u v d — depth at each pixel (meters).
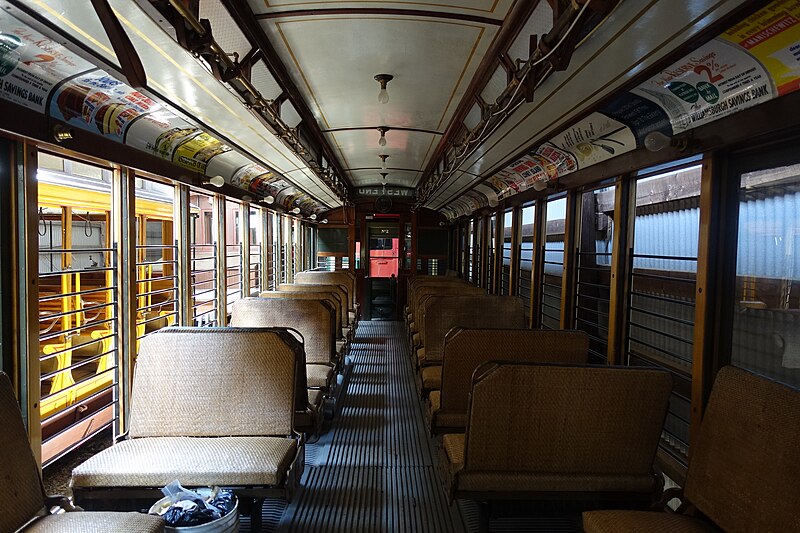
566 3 2.01
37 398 2.59
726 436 2.02
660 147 2.77
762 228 2.46
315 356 4.61
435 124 5.15
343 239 12.06
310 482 3.50
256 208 7.27
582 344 3.27
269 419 2.86
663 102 2.81
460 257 11.23
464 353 3.28
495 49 2.90
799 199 2.25
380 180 10.68
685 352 3.10
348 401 5.52
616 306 3.81
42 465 2.83
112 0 1.86
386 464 3.83
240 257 6.41
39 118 2.47
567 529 2.94
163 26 2.06
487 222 8.48
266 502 3.21
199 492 2.35
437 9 2.51
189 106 3.35
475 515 3.06
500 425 2.36
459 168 6.70
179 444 2.68
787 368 2.32
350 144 6.40
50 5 1.83
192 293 4.61
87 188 4.81
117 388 3.49
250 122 3.93
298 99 4.07
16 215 2.45
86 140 2.89
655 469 3.12
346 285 8.52
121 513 2.00
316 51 3.09
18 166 2.46
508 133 4.32
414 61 3.28
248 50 2.79
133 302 3.55
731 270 2.65
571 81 2.84
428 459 3.93
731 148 2.57
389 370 6.98
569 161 4.50
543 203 5.71
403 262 12.12
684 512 2.21
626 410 2.37
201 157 4.61
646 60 2.40
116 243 3.45
